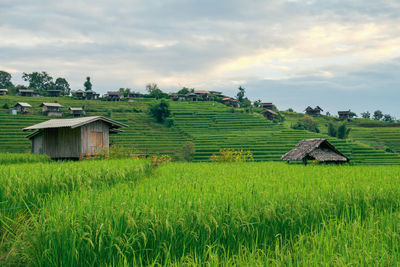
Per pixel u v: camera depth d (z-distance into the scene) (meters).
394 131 128.75
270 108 184.00
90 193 7.62
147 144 89.38
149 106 138.38
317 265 4.89
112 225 5.68
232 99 188.00
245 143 92.56
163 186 9.60
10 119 98.12
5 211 7.16
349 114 179.12
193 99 179.25
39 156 25.52
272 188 9.60
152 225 5.81
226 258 5.30
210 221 6.20
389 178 13.52
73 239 5.10
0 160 23.05
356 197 8.84
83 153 30.97
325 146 31.64
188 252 5.80
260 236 6.54
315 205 7.79
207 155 80.81
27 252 5.28
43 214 5.86
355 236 6.07
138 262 5.25
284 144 90.94
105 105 142.62
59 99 149.12
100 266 5.08
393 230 6.54
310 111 184.00
